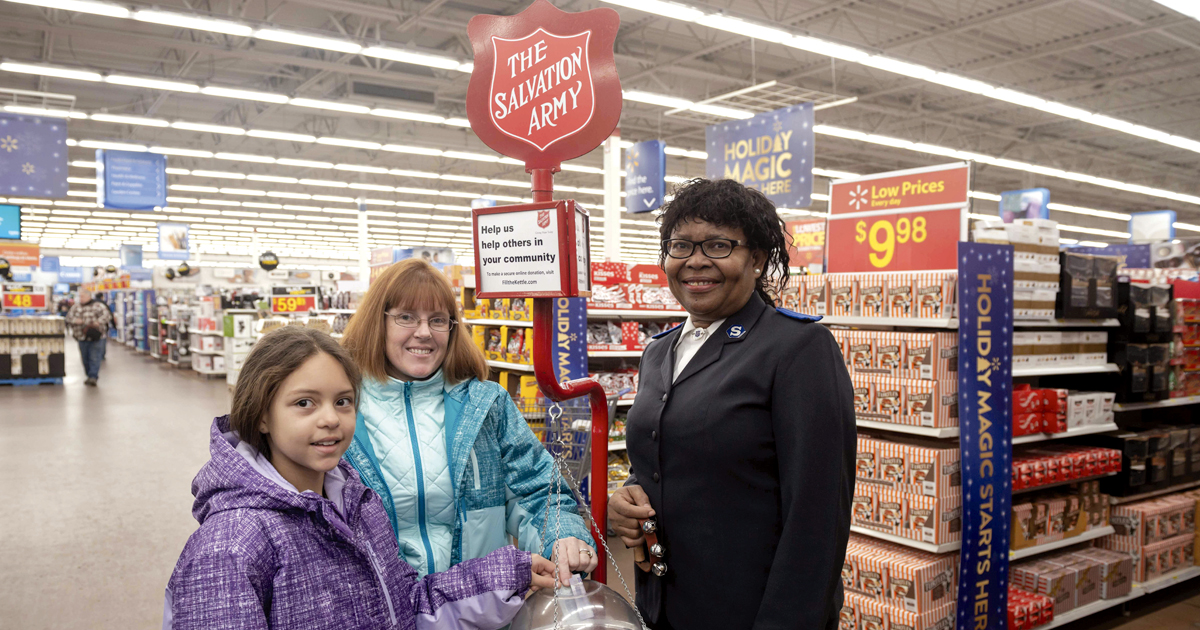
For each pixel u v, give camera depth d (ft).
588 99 3.85
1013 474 9.56
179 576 3.11
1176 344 12.08
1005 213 39.60
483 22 4.32
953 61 36.32
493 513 5.00
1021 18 30.91
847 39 33.32
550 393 4.32
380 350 4.91
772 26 23.82
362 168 54.60
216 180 66.54
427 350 4.96
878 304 9.48
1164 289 11.51
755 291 4.74
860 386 9.60
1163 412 13.30
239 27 25.36
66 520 16.35
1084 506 10.69
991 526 9.09
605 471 4.81
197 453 23.43
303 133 47.55
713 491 4.37
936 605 8.87
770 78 40.42
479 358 5.25
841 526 4.09
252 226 93.76
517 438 5.24
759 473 4.30
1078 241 96.12
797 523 3.98
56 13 30.89
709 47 34.40
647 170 31.99
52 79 39.91
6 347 41.32
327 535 3.52
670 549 4.59
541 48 4.05
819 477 4.00
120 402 34.96
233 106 45.39
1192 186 64.95
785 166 25.73
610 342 17.37
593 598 4.05
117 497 18.25
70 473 20.72
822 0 29.66
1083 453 10.61
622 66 37.96
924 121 46.73
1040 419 9.97
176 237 71.36
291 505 3.39
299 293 44.47
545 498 5.12
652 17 32.14
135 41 34.01
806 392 4.08
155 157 40.09
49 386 41.50
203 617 2.99
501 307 17.69
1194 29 31.40
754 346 4.34
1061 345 10.43
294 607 3.31
